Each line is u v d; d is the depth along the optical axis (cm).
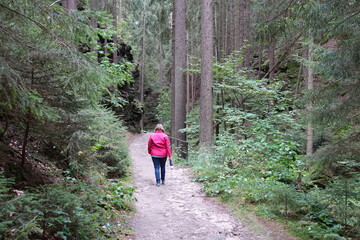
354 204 462
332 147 484
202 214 482
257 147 783
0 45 272
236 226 429
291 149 684
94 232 323
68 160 454
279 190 478
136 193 593
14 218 218
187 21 2297
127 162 752
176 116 1319
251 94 1116
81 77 304
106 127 669
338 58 445
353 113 477
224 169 732
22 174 357
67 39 328
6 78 250
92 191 387
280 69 1748
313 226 413
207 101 1048
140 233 397
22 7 287
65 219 259
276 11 530
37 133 385
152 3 2220
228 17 1969
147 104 3488
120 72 781
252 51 1883
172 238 385
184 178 755
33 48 294
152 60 3775
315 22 461
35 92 273
